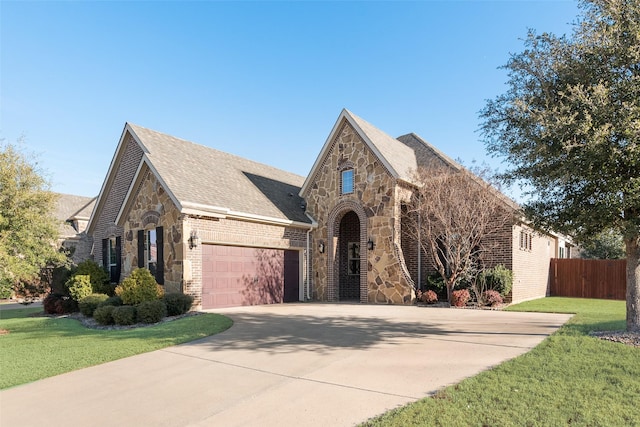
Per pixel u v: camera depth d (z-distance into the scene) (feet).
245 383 20.89
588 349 25.23
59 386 21.27
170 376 22.53
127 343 30.83
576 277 75.41
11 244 46.24
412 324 38.04
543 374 20.29
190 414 17.01
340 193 65.21
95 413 17.42
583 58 27.27
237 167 71.20
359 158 63.21
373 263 60.34
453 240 54.19
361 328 36.09
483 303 53.72
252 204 59.41
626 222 25.99
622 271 70.59
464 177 52.85
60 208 107.86
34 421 16.67
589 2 27.68
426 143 75.10
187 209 47.75
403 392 18.71
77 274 55.47
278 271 62.03
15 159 51.47
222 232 52.70
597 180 26.94
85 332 37.40
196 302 48.39
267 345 29.53
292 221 62.75
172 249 49.24
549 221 30.55
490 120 32.40
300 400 18.11
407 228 62.39
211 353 27.43
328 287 64.85
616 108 24.39
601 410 15.61
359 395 18.48
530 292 65.82
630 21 24.41
